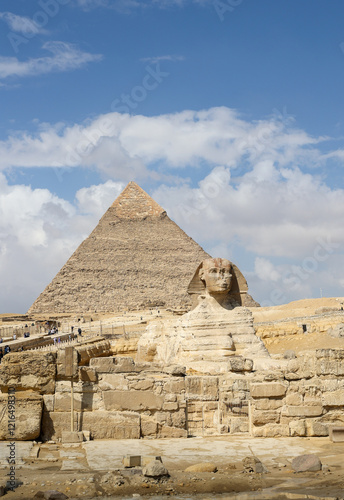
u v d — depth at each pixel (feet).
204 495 58.13
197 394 86.12
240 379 86.94
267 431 82.07
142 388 83.56
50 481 61.93
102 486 60.34
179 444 78.13
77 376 82.94
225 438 81.76
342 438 78.18
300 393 82.84
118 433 81.05
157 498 57.31
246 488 60.13
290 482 61.62
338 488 58.54
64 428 80.59
